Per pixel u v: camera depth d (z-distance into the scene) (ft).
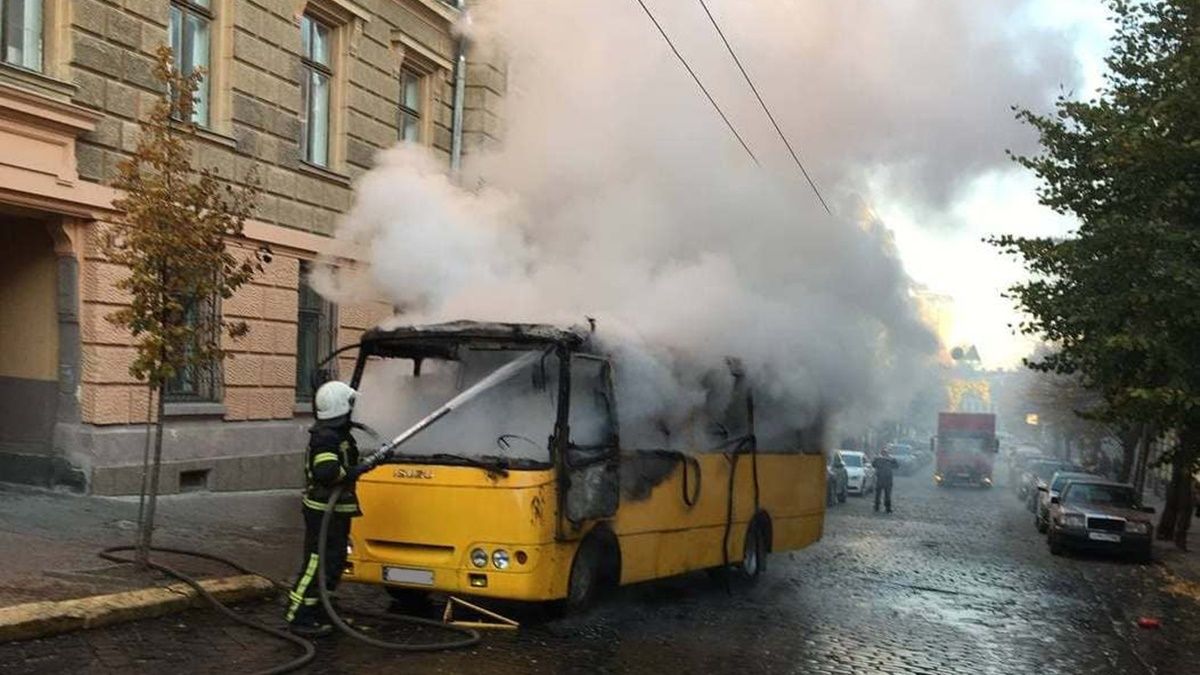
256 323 55.01
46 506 41.14
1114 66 49.96
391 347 31.53
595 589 31.68
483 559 28.60
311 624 27.86
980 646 33.19
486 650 27.35
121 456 46.26
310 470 27.68
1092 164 49.44
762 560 42.45
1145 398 43.37
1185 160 44.42
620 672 26.07
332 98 62.54
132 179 31.27
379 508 29.68
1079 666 31.37
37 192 41.81
